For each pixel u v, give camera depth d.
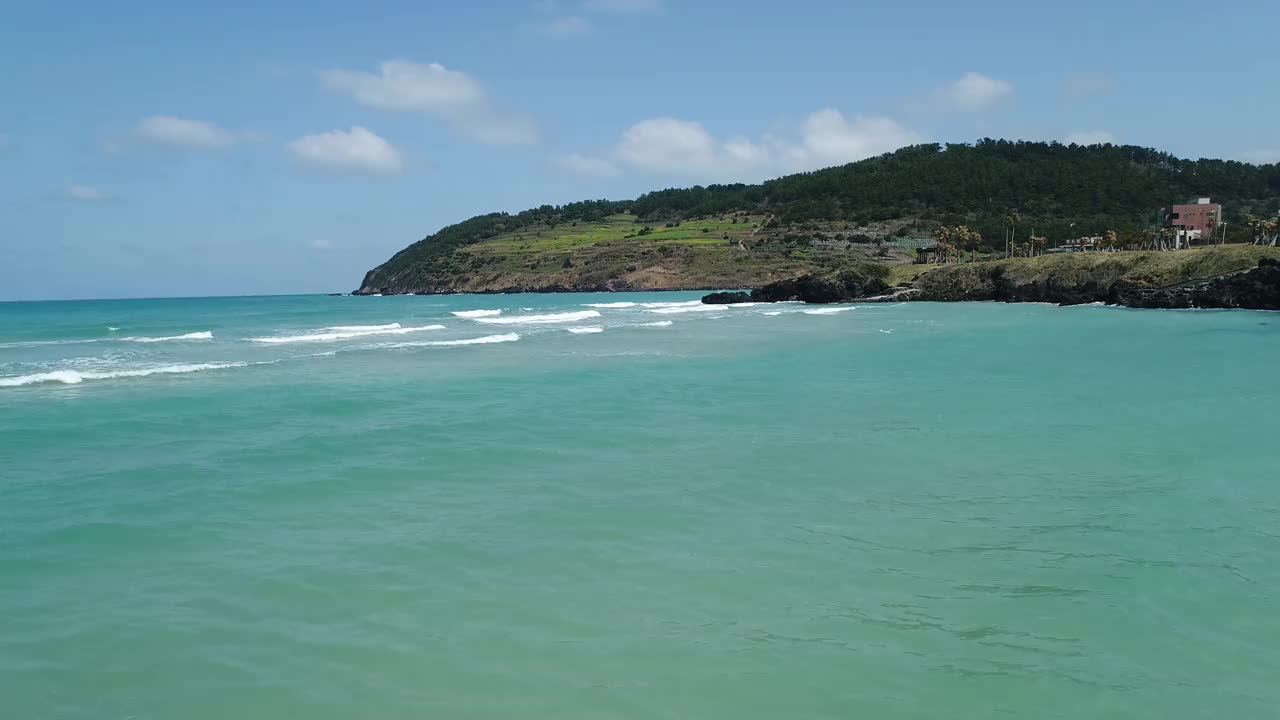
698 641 7.34
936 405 20.47
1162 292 67.88
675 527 10.64
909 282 92.38
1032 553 9.55
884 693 6.42
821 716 6.09
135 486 12.78
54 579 8.87
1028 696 6.38
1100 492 12.16
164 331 50.25
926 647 7.20
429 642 7.34
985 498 11.92
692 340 41.22
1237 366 28.00
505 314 71.06
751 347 37.25
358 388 23.89
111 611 8.03
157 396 22.19
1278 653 7.08
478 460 14.59
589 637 7.43
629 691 6.46
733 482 12.94
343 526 10.75
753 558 9.45
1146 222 151.88
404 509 11.53
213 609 8.08
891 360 31.30
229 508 11.59
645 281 156.62
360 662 6.97
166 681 6.68
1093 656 7.03
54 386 24.08
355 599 8.31
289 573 9.02
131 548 9.88
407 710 6.21
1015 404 20.48
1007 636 7.41
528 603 8.20
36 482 13.02
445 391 23.28
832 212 178.50
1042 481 12.85
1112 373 26.48
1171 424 17.53
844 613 7.92
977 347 36.38
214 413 19.53
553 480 13.12
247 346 38.25
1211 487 12.39
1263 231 83.00
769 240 167.88
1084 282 77.38
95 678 6.72
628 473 13.59
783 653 7.09
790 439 16.34
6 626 7.67
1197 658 6.99
